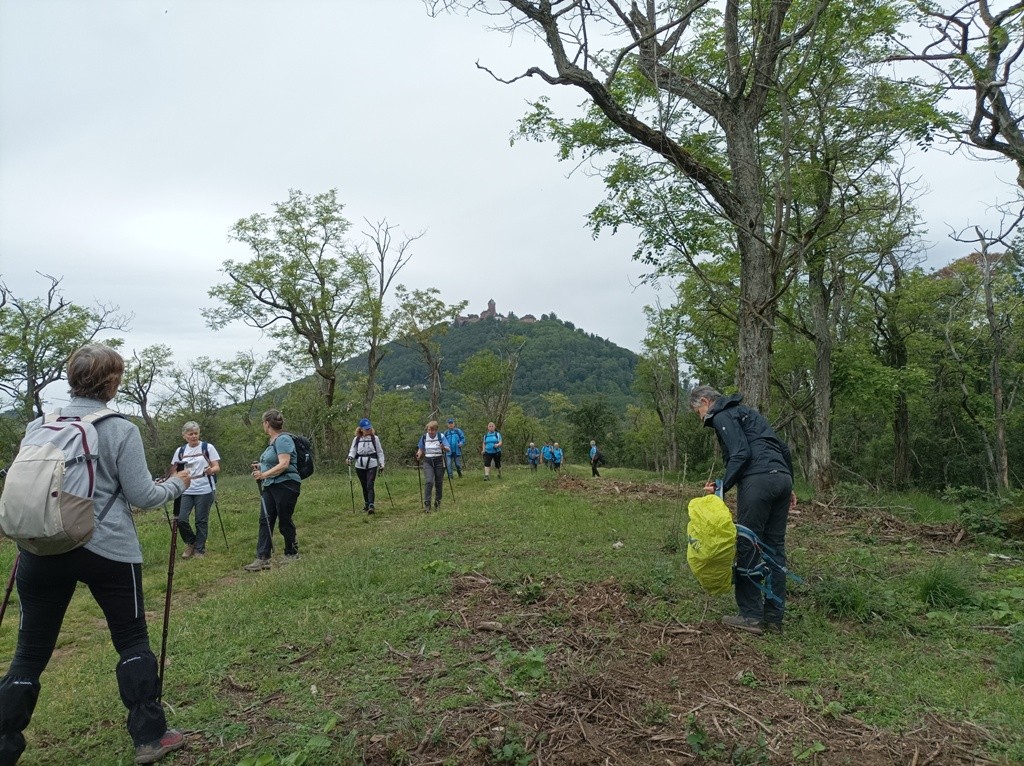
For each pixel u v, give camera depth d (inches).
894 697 148.7
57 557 127.0
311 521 492.7
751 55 402.9
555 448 1090.7
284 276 1173.7
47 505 120.3
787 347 852.6
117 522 132.6
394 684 155.1
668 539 297.4
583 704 142.6
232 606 236.7
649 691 148.8
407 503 584.1
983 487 1184.2
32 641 131.7
